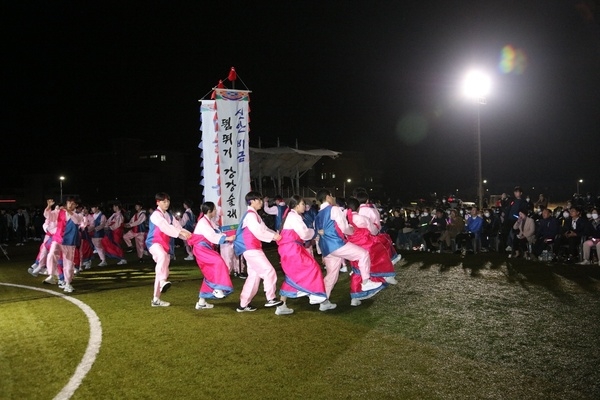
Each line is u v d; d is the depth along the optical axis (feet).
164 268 26.16
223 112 33.65
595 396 13.69
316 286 23.62
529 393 13.96
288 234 23.99
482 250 48.83
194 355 17.83
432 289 28.58
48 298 29.14
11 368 17.02
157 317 23.70
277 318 23.02
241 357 17.46
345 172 151.12
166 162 133.39
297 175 69.05
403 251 48.57
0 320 23.88
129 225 47.29
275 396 14.11
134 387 15.05
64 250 31.19
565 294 26.23
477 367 15.98
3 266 45.88
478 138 62.13
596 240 37.17
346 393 14.19
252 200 24.62
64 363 17.38
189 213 49.42
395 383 14.82
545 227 40.60
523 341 18.52
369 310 24.14
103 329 21.68
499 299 25.53
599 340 18.40
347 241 25.34
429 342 18.69
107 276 38.42
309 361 16.87
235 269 36.22
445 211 54.29
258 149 60.90
